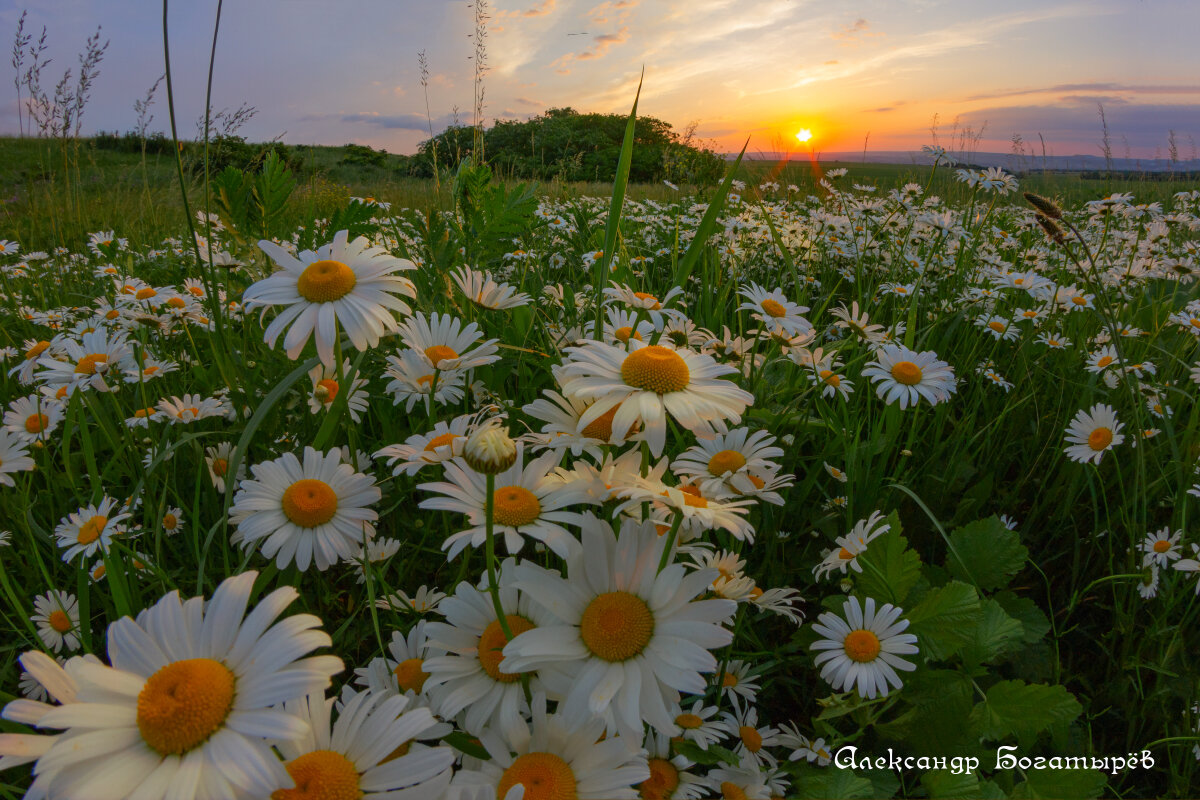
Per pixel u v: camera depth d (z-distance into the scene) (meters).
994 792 1.66
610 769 1.25
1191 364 3.85
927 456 3.05
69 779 0.91
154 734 0.95
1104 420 2.65
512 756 1.30
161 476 2.26
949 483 2.73
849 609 1.85
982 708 1.87
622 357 1.49
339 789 1.11
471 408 2.57
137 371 2.81
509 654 1.22
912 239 5.65
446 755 1.17
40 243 6.59
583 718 1.22
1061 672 2.28
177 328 3.34
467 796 1.16
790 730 1.92
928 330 3.86
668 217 7.02
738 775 1.59
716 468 1.81
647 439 1.33
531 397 2.76
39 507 2.45
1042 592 2.67
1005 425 3.44
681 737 1.60
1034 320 4.05
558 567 1.97
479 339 2.43
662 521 1.56
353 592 2.02
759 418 2.56
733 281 4.32
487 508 1.21
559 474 1.54
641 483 1.36
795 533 2.53
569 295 3.52
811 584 2.36
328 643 1.06
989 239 6.35
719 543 2.10
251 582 1.13
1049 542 2.72
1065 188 8.55
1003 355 4.13
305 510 1.77
